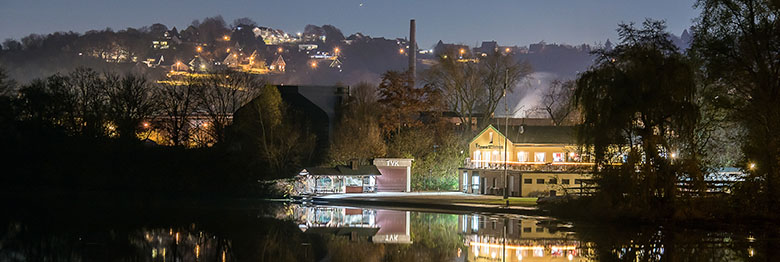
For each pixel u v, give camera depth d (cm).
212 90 12812
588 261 5100
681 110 6662
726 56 7038
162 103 12338
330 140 12350
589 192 8019
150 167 11288
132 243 5847
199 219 7531
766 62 6944
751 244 5753
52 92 11994
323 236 6253
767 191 6875
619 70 6875
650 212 6844
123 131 11875
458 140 12338
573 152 10025
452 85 13175
